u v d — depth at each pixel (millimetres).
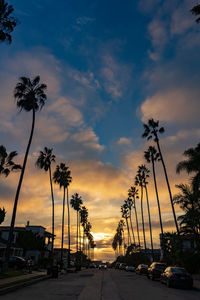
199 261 25141
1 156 29875
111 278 25703
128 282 20781
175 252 29172
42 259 38125
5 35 20938
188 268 25844
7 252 21859
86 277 26344
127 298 11297
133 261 66938
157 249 81125
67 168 55594
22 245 45656
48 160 44188
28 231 47344
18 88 28172
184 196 24891
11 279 17453
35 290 13516
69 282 19344
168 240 34781
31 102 28078
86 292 13250
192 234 25500
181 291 14742
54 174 53906
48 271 25031
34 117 27797
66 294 12195
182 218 25391
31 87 28828
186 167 25328
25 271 27391
